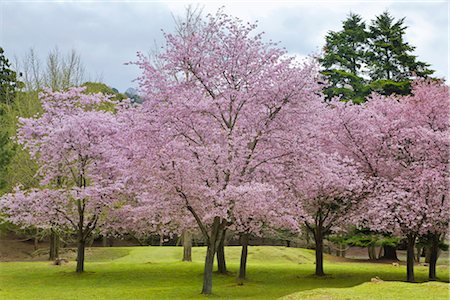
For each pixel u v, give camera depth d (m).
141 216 18.09
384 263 28.27
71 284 17.77
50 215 19.80
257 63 16.17
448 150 17.94
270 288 16.72
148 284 17.83
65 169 20.86
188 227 19.31
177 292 15.69
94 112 20.31
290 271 21.80
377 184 18.50
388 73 32.56
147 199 16.84
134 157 16.44
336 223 20.55
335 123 19.28
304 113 16.06
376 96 22.09
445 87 19.81
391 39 32.25
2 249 33.66
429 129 19.11
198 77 15.95
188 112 15.15
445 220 17.02
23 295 15.16
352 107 19.83
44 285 17.50
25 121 19.98
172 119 15.23
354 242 27.45
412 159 18.98
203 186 14.75
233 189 14.08
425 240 20.12
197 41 15.96
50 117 21.17
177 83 16.27
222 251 20.69
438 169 17.55
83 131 19.38
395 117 20.00
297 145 15.95
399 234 18.48
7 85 36.25
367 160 19.38
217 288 16.75
